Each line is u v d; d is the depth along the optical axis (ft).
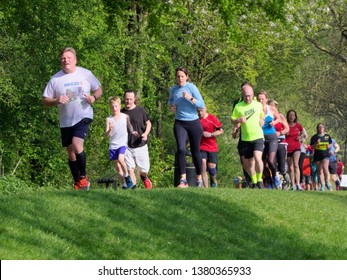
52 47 204.95
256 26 276.82
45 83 203.51
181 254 76.64
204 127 146.41
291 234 91.81
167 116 292.61
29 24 200.54
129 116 126.82
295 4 273.75
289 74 344.08
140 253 73.92
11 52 197.16
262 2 177.88
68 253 69.67
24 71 198.39
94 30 217.56
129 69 242.99
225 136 335.47
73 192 90.63
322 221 101.45
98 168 242.17
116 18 194.18
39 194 87.66
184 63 288.51
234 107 132.36
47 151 225.97
